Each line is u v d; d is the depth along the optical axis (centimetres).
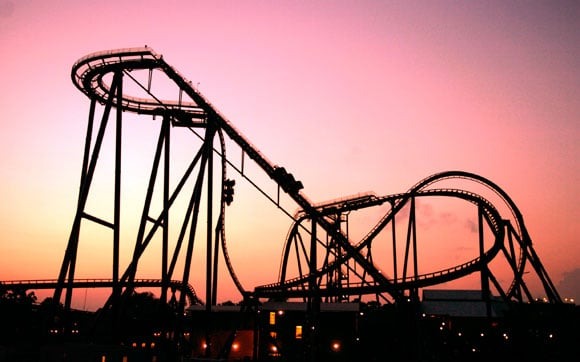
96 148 4038
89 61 4028
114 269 3991
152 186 4372
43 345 2900
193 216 4422
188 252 4375
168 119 4500
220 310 5284
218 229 5466
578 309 4856
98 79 4234
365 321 5350
